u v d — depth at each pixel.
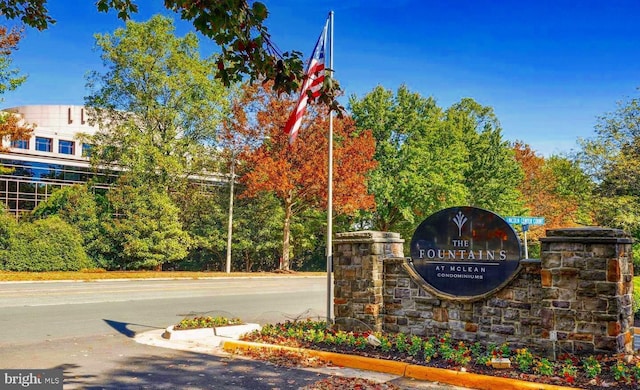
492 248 9.77
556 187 49.22
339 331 10.65
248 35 5.00
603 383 7.11
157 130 37.53
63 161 51.31
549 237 8.64
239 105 35.31
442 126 45.22
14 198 47.75
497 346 9.28
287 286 26.42
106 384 7.60
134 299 18.75
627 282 8.52
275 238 42.25
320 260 49.81
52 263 32.22
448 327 10.12
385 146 40.31
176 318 14.44
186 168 38.50
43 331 11.93
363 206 35.66
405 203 40.56
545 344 8.82
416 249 10.69
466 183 48.16
